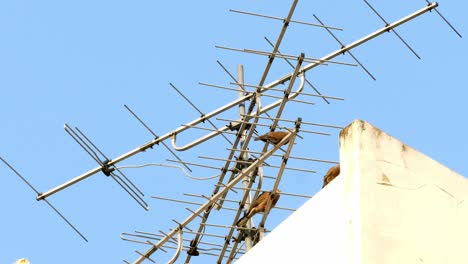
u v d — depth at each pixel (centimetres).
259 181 3481
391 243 2552
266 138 3472
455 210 2652
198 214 3456
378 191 2603
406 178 2639
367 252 2523
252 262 2880
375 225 2561
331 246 2609
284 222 2820
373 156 2639
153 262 3509
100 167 3738
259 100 3547
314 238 2678
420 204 2623
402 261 2538
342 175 2655
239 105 3738
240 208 3522
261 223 3472
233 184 3438
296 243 2741
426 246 2577
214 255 3584
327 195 2688
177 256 3397
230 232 3531
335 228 2617
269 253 2830
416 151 2691
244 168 3609
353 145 2658
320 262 2627
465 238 2623
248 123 3547
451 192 2669
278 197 3500
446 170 2698
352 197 2602
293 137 3431
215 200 3441
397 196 2612
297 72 3481
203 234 3541
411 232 2577
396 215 2586
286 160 3441
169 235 3475
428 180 2664
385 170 2633
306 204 2755
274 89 3556
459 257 2595
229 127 3694
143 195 3678
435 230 2605
